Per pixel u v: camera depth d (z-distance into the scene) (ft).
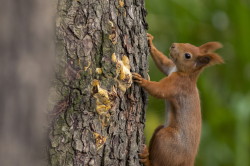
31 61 14.48
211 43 32.17
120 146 23.11
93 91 21.77
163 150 28.30
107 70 22.22
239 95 43.73
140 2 25.00
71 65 21.33
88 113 21.57
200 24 43.06
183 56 30.60
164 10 40.78
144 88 25.02
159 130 29.53
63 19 21.26
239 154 40.93
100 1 22.33
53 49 20.79
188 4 41.57
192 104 29.78
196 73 30.63
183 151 28.76
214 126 42.55
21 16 14.23
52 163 20.72
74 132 21.24
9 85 13.99
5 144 13.96
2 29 13.88
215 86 44.86
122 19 23.35
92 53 21.91
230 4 43.73
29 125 14.43
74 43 21.45
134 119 24.27
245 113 41.60
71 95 21.20
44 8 15.10
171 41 41.16
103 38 22.26
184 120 29.30
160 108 39.14
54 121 20.79
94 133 21.74
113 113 22.47
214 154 42.47
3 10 13.89
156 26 40.55
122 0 23.41
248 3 44.09
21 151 14.25
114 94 22.39
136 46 24.36
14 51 14.08
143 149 25.05
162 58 31.71
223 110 42.16
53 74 20.74
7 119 13.96
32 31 14.52
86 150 21.52
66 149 21.07
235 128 41.52
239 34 43.86
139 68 24.77
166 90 28.89
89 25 21.85
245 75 44.19
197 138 29.63
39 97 14.80
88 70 21.66
